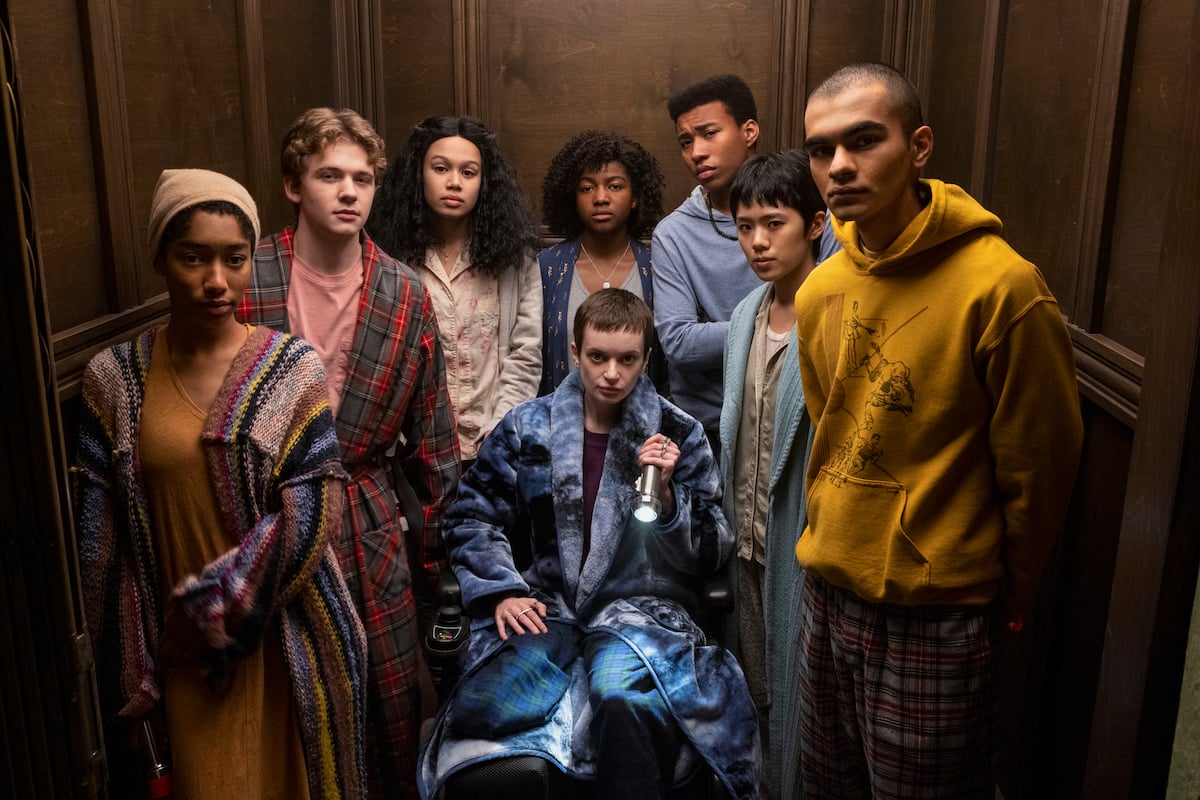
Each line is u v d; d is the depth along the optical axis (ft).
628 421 6.39
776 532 6.28
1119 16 5.64
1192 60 4.36
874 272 4.90
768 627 6.40
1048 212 6.88
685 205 7.98
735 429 6.63
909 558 4.82
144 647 4.84
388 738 6.32
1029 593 5.02
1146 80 5.43
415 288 6.45
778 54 10.63
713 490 6.48
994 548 4.83
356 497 6.22
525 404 6.68
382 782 6.43
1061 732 6.25
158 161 6.77
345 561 6.14
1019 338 4.48
